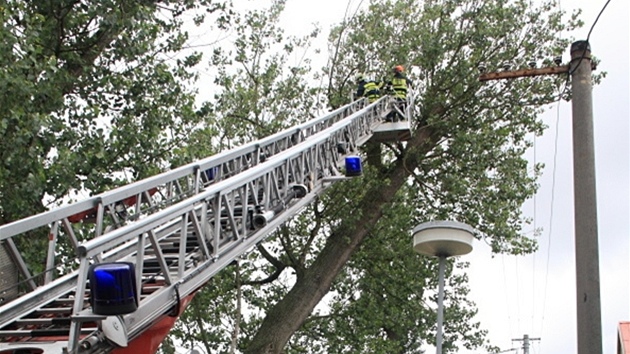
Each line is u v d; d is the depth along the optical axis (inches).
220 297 653.3
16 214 397.1
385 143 685.3
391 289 741.3
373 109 616.1
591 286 248.1
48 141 412.5
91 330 247.6
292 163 410.0
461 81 703.1
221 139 647.1
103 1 460.1
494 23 710.5
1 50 382.3
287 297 627.5
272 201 377.4
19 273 289.1
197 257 304.8
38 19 436.5
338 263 644.7
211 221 335.6
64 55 478.3
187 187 449.7
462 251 282.0
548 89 714.2
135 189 289.9
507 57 714.8
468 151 708.0
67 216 258.4
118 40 474.6
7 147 386.6
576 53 285.6
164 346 619.5
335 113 548.4
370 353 707.4
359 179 658.2
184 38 522.3
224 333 660.7
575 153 272.2
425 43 709.9
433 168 723.4
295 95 698.8
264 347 599.5
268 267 716.0
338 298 738.2
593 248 253.4
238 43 680.4
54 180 406.9
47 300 275.7
